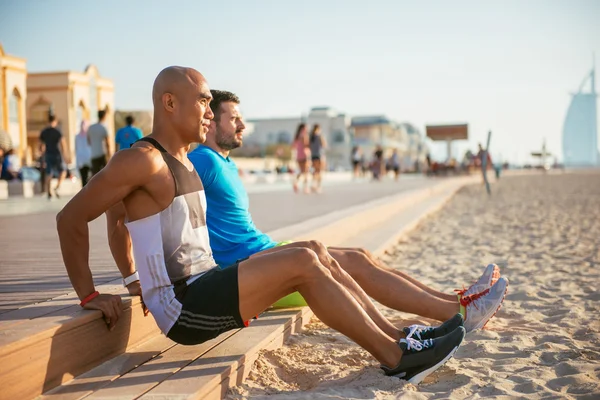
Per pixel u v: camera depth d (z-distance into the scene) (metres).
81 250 2.89
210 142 3.97
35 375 2.52
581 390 3.09
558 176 50.88
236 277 2.94
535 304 5.15
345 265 4.00
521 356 3.70
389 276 4.02
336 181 32.12
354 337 3.13
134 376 2.85
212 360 3.12
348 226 8.67
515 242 9.38
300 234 6.37
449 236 10.38
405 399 2.94
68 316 2.81
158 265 2.90
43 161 15.81
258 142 88.56
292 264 2.99
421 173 69.25
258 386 3.14
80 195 2.77
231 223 3.92
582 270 6.81
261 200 13.74
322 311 3.08
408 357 3.15
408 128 123.25
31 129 36.22
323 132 87.19
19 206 12.07
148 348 3.31
